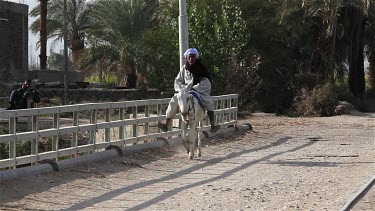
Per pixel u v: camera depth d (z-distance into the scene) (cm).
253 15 4291
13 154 1315
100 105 1612
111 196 1149
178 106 1598
